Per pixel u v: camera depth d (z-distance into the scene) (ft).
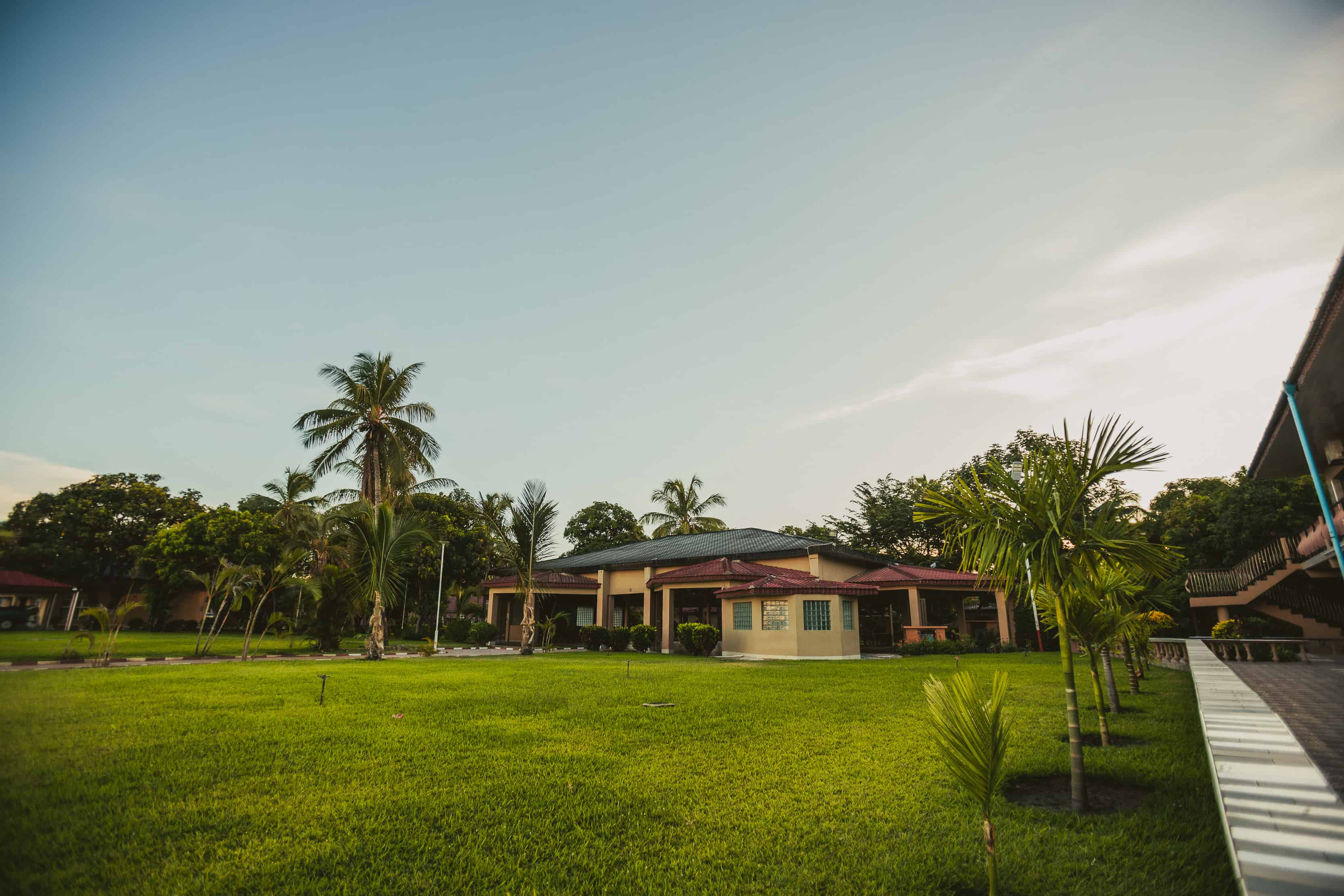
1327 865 9.94
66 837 12.58
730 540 103.60
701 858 13.50
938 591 87.51
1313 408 36.91
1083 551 17.11
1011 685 39.91
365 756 20.85
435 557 117.70
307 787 17.61
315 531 86.22
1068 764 20.10
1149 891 11.73
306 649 78.74
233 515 116.78
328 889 11.96
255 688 35.88
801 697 34.88
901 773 19.35
